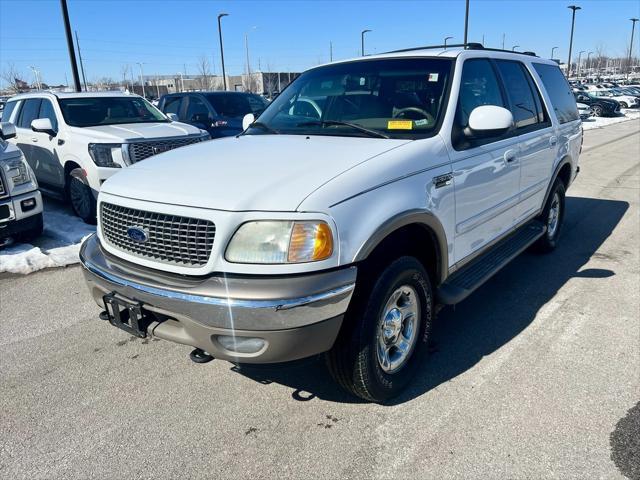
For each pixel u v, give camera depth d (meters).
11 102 9.41
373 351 2.76
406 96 3.52
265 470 2.50
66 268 5.38
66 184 7.68
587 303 4.35
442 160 3.16
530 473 2.44
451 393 3.09
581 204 8.16
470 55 3.85
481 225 3.71
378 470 2.48
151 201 2.67
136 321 2.69
